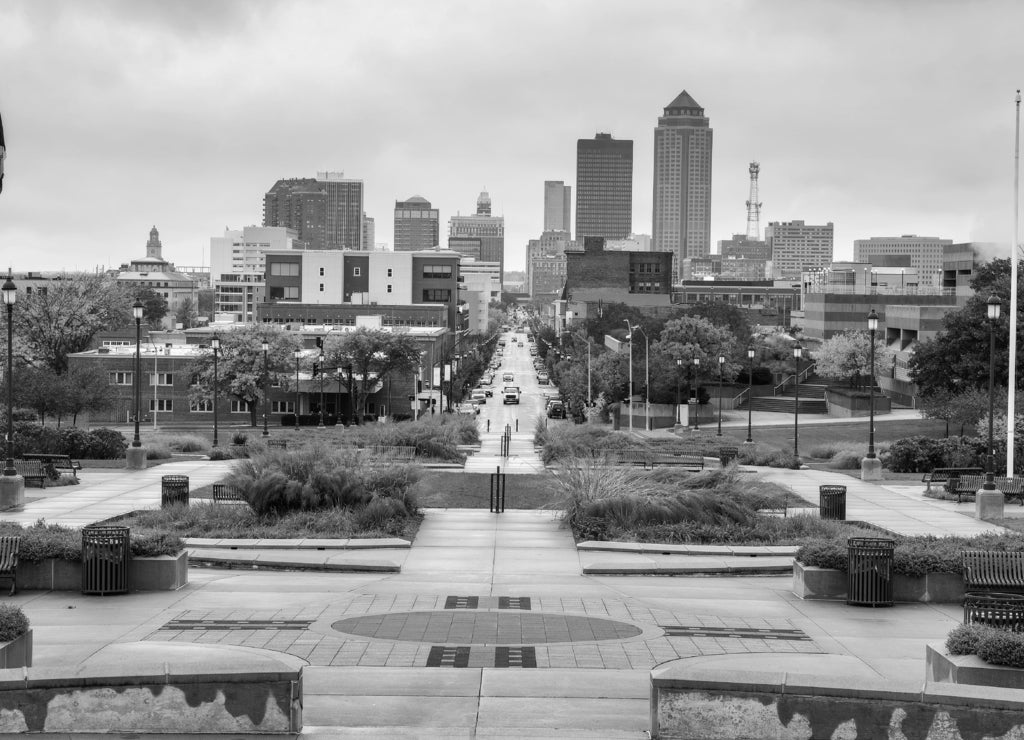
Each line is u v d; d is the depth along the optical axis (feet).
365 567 85.15
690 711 44.45
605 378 361.30
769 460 177.88
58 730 44.96
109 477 143.74
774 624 68.49
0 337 339.98
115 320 445.78
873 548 73.97
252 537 96.27
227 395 339.57
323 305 545.03
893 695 43.24
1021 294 239.71
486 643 62.23
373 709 49.98
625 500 101.55
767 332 500.33
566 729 47.52
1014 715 42.55
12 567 74.33
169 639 62.44
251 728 45.65
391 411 390.01
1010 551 74.74
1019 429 165.68
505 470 156.97
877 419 319.06
